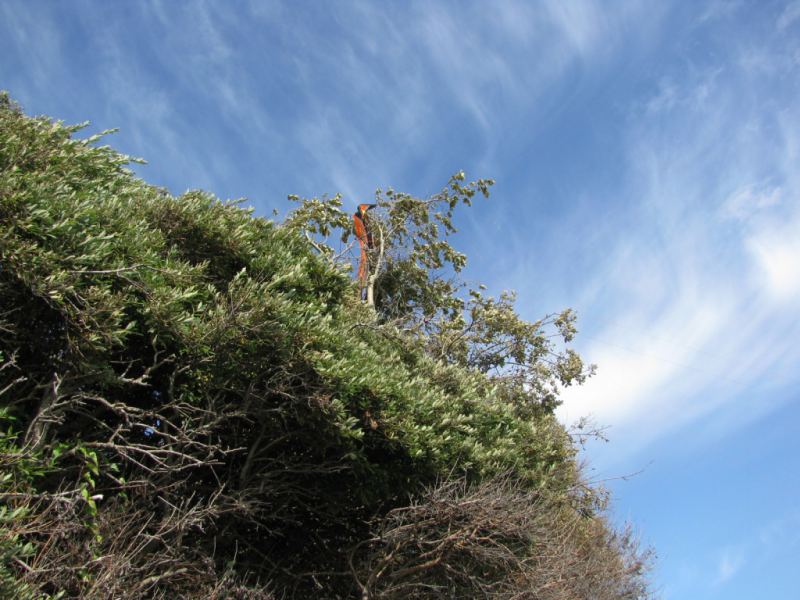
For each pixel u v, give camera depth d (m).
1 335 7.95
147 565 7.42
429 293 23.88
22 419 8.28
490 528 9.95
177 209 10.80
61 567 6.23
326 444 10.05
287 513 11.13
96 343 7.75
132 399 9.82
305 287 11.62
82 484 7.23
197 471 10.30
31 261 7.31
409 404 10.70
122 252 8.78
